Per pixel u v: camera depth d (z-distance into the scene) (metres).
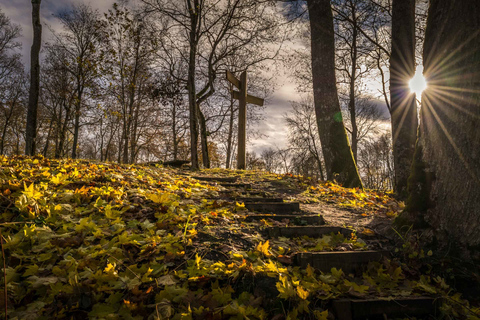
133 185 4.21
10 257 2.13
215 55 14.54
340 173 7.95
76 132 21.66
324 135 8.20
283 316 1.93
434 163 3.04
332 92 8.11
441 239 2.81
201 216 3.28
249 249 2.73
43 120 25.80
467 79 2.75
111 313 1.78
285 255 2.63
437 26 3.12
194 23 10.70
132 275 2.09
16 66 24.47
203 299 1.97
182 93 15.20
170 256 2.35
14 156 5.63
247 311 1.88
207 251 2.56
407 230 3.12
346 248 2.91
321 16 8.21
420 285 2.38
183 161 11.43
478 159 2.62
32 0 9.88
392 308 2.13
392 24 7.49
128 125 19.08
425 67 3.25
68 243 2.36
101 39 17.28
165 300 1.90
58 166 4.69
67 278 2.00
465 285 2.48
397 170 7.15
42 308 1.78
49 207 2.79
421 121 3.29
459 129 2.78
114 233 2.60
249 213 3.81
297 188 6.39
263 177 7.39
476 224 2.61
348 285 2.31
